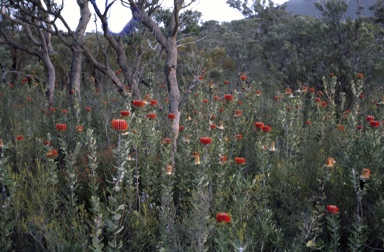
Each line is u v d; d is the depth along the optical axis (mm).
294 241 3547
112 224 3320
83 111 9523
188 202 4379
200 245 3037
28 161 5719
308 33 16484
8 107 9148
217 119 7590
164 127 6887
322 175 4625
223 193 4328
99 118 8555
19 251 3971
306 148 6445
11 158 6051
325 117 8406
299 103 8477
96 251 3092
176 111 6434
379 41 19234
